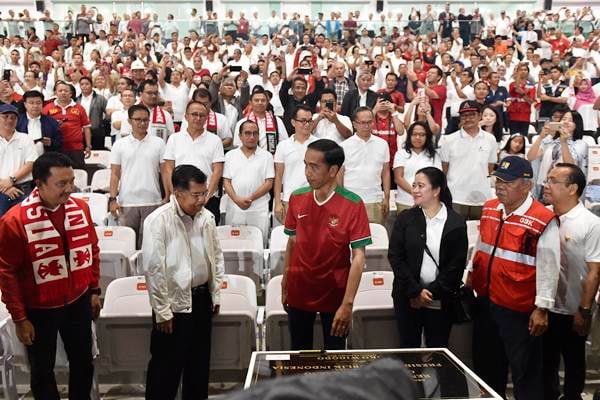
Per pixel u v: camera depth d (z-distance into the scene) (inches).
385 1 719.1
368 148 182.9
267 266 165.5
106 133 308.5
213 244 116.0
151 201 182.2
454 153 185.3
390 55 506.3
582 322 116.0
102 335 122.1
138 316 120.9
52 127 215.0
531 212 109.0
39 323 104.5
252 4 665.6
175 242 109.0
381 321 127.0
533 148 206.2
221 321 122.0
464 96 334.0
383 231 170.7
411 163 179.9
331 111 199.0
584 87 329.7
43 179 98.9
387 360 22.2
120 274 153.8
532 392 111.3
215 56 498.0
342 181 177.0
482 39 584.1
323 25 566.6
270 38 569.9
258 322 128.0
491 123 230.8
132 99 249.8
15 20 550.3
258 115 209.0
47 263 102.6
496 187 111.2
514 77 356.2
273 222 196.5
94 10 607.5
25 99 209.6
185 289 110.2
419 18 636.1
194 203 108.4
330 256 106.3
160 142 183.8
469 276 122.8
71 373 111.0
